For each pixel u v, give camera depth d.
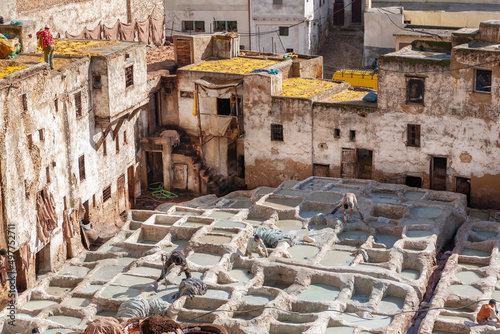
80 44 42.22
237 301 30.61
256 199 41.06
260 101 43.19
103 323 26.77
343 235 37.09
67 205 37.19
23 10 45.47
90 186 39.56
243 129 44.28
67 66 36.69
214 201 42.09
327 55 65.94
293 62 47.25
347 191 40.47
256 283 32.47
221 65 47.09
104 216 41.44
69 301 32.06
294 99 42.34
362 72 51.69
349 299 31.20
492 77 37.72
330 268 33.09
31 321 29.81
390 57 39.69
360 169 43.91
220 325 27.92
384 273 32.44
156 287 32.34
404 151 41.00
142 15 58.91
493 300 28.83
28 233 33.28
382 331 28.42
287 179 44.09
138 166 45.59
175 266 33.81
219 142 45.56
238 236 35.69
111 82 39.28
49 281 33.94
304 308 30.62
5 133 31.14
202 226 37.00
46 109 34.47
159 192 46.31
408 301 30.61
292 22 62.09
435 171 41.28
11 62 36.03
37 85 33.53
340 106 41.56
